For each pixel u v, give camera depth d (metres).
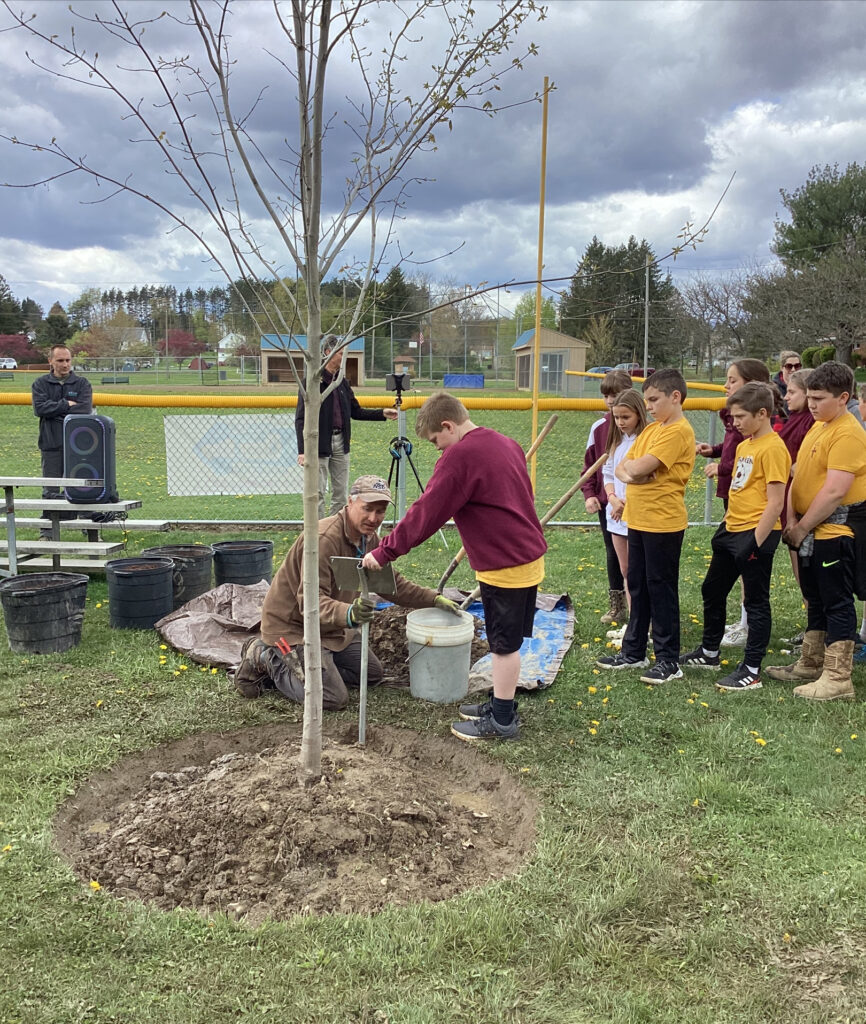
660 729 4.11
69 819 3.34
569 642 5.39
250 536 8.71
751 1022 2.21
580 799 3.39
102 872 2.92
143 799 3.48
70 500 6.88
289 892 2.81
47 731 4.04
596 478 5.75
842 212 35.72
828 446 4.49
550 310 43.03
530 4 2.85
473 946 2.49
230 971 2.38
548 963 2.42
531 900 2.72
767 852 3.00
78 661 4.99
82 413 7.62
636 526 4.69
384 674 4.80
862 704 4.43
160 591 5.61
